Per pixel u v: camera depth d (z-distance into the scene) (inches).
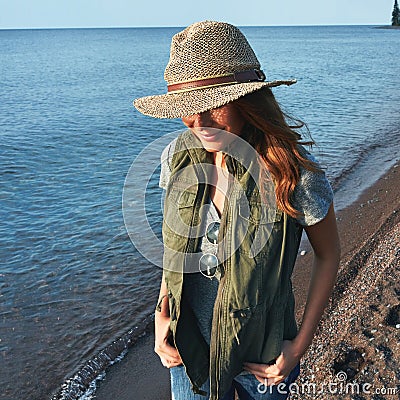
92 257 262.7
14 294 228.4
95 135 629.0
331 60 1947.6
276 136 63.6
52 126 697.0
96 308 213.9
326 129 610.9
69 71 1643.7
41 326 202.8
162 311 80.6
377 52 2509.8
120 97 1046.4
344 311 167.2
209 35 64.2
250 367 73.3
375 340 146.9
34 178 426.3
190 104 62.6
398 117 698.2
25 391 169.5
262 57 2092.8
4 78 1430.9
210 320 74.5
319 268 71.7
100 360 180.9
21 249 277.3
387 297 172.1
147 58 2279.8
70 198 369.1
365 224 277.4
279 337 70.7
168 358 79.7
